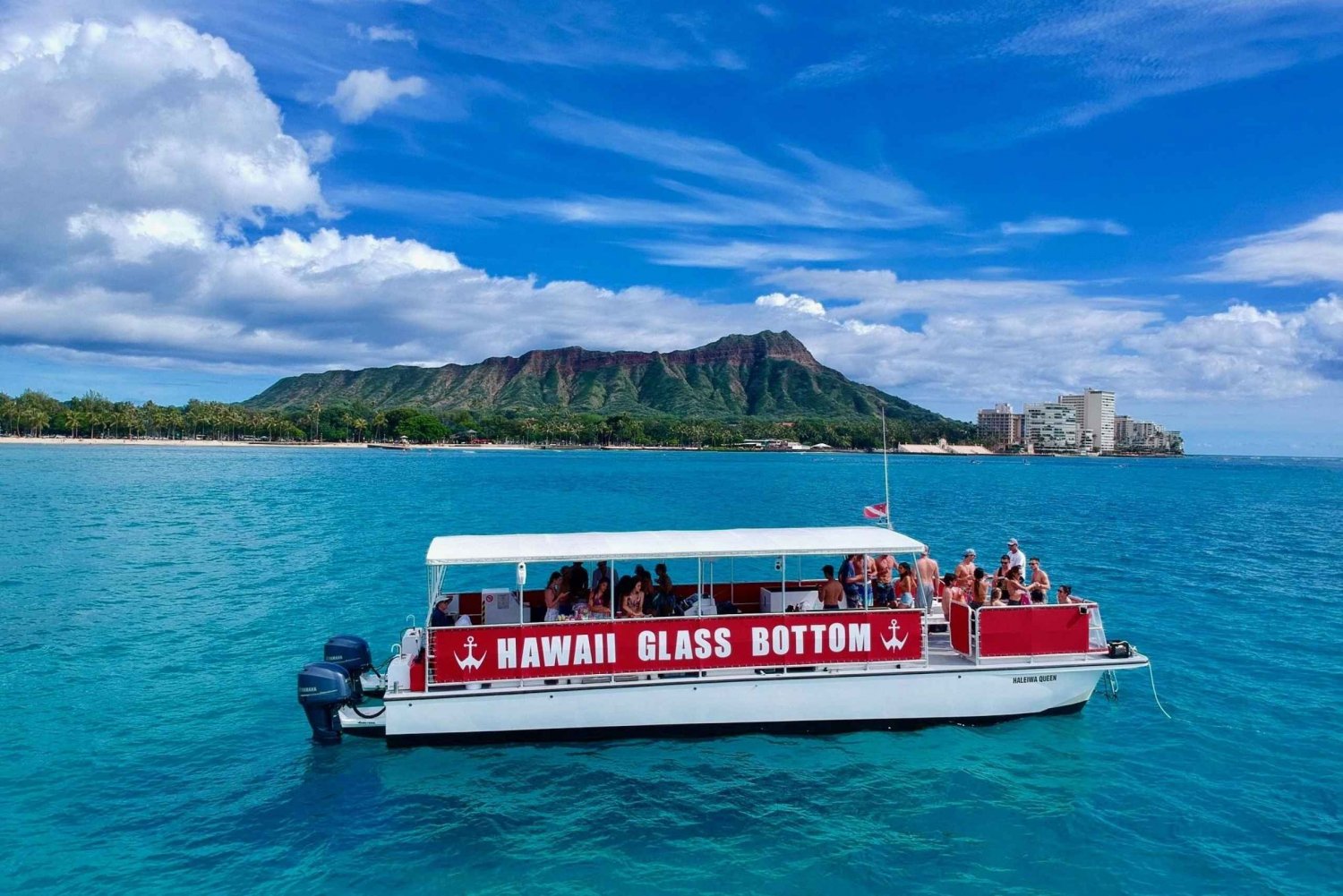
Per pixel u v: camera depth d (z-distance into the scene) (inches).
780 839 474.0
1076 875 442.6
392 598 1128.8
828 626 601.6
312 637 916.0
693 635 591.2
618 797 521.0
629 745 592.1
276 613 1034.1
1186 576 1407.5
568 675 582.2
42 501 2519.7
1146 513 2783.0
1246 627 1016.2
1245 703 719.1
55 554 1510.8
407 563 1432.1
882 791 530.0
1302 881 438.3
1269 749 613.3
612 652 585.9
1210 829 492.4
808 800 518.9
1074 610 629.3
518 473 5108.3
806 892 423.8
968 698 618.2
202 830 481.4
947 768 563.2
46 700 703.1
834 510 2662.4
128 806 509.4
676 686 584.1
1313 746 621.3
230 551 1565.0
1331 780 562.3
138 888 422.0
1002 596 675.4
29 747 599.5
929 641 673.0
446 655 577.3
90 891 418.9
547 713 579.5
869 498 3336.6
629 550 601.3
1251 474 7834.6
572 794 524.4
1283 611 1108.5
